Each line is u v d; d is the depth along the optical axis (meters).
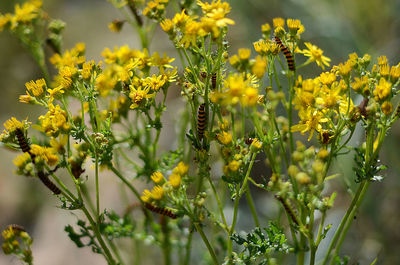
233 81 0.69
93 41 2.13
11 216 1.55
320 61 0.74
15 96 1.83
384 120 0.71
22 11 0.84
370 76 0.73
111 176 1.41
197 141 0.73
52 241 1.43
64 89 0.75
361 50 1.23
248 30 1.35
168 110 1.32
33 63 1.83
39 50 0.85
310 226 0.71
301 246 0.73
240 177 0.72
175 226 0.84
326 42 1.27
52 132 0.73
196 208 0.72
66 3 2.30
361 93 0.72
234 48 1.34
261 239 0.73
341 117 0.71
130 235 0.82
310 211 0.72
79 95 0.75
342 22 1.30
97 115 0.75
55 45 0.85
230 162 0.72
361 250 1.00
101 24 2.21
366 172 0.71
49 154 0.72
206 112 0.73
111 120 0.78
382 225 1.03
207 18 0.72
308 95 0.71
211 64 0.74
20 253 0.76
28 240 0.76
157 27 1.76
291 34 0.74
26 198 1.59
